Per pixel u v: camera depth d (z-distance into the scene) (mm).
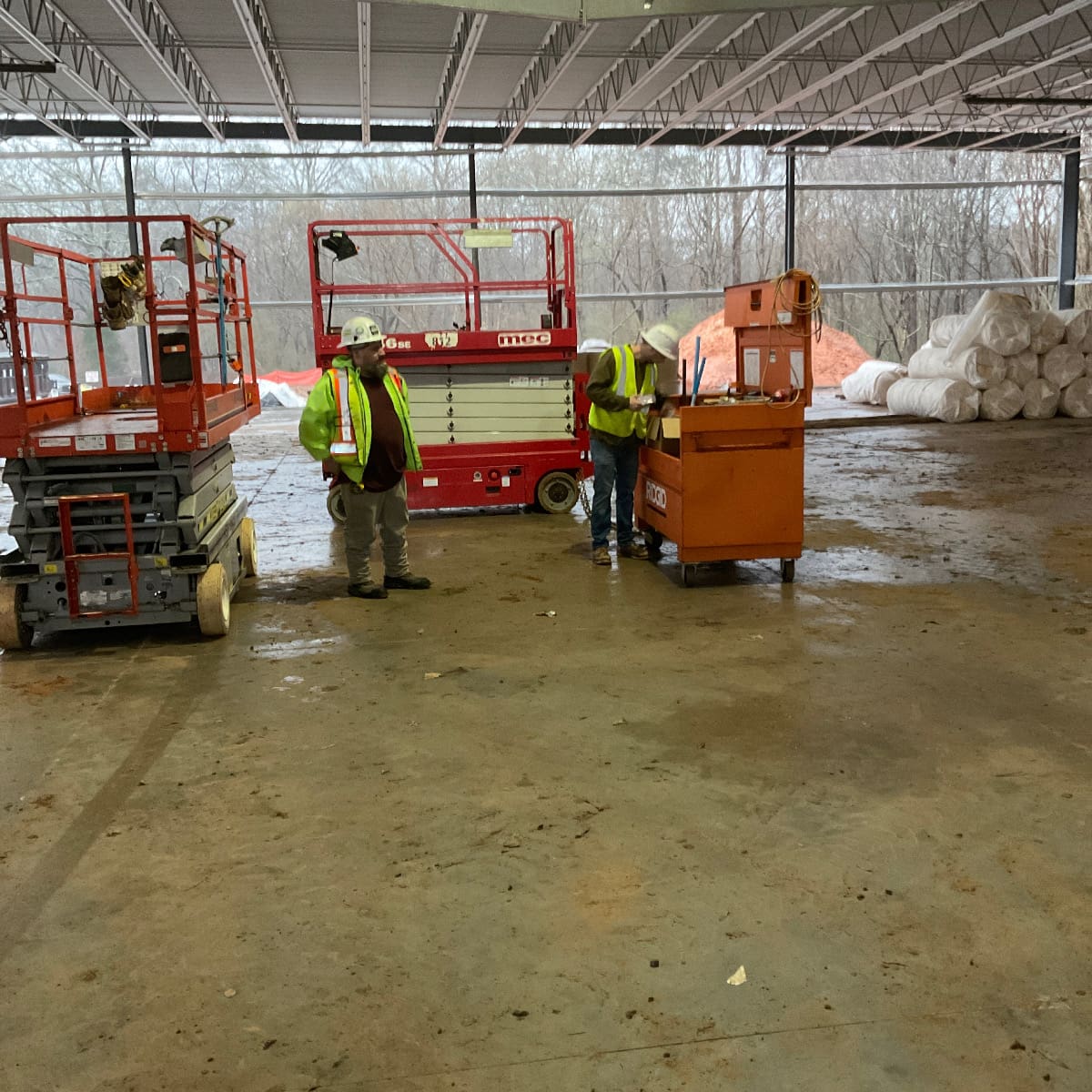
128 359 26328
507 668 4773
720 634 5207
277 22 13172
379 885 2922
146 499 5289
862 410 17312
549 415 8539
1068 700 4188
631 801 3393
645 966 2518
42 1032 2342
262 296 29250
